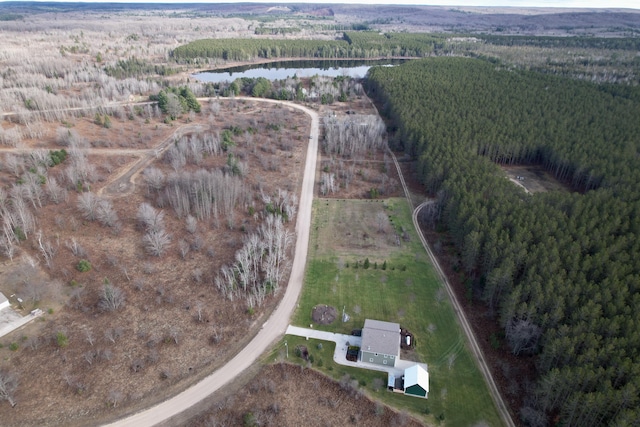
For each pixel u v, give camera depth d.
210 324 77.12
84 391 63.91
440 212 110.00
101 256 91.38
